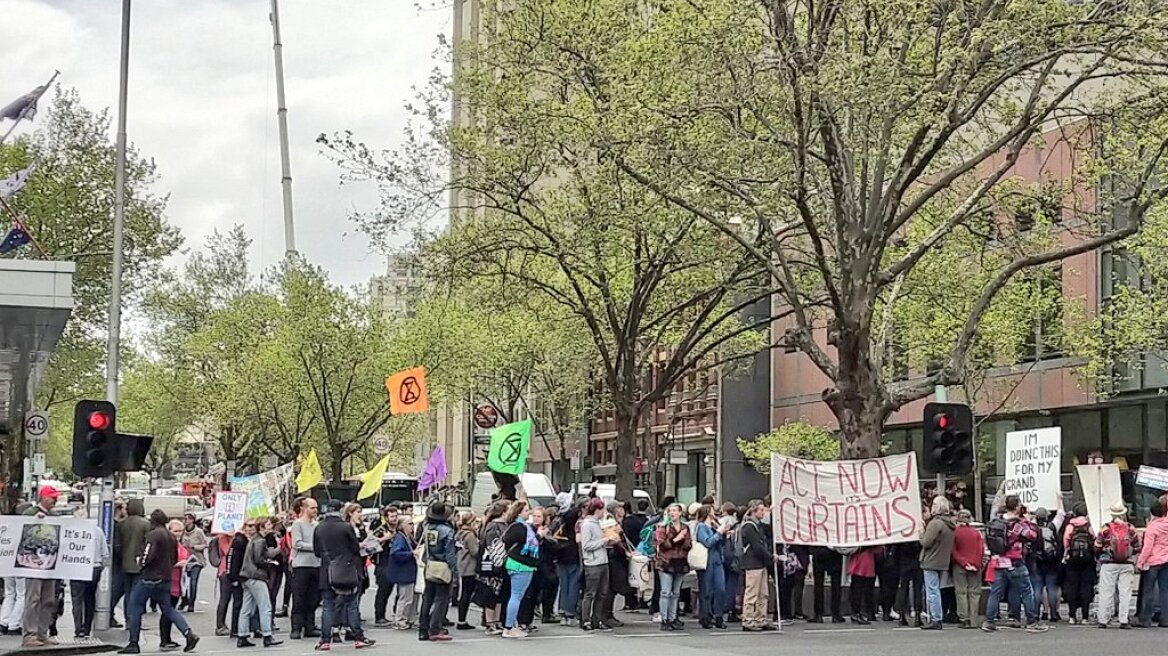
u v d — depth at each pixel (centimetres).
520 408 7019
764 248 2748
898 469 2100
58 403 6153
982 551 2042
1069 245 3628
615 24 2731
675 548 2022
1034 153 3594
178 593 2358
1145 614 2059
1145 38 1978
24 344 2592
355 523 2194
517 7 2792
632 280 3206
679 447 5953
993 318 3431
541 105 2661
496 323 4466
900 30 2089
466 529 2084
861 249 2327
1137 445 3647
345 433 5672
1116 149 2538
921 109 2109
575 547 2120
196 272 6931
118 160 2909
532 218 2942
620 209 2709
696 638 1875
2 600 2219
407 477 6203
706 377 5375
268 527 2314
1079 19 2041
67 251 4359
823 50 2111
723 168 2184
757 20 2381
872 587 2138
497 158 2798
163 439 8006
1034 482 2289
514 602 1903
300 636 2000
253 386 5362
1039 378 3975
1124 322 3164
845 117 2480
